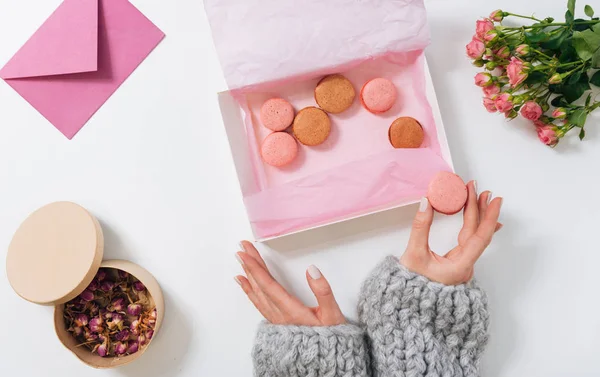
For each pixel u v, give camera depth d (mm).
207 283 781
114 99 776
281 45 707
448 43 764
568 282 774
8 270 720
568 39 688
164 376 785
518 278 775
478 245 657
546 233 773
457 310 656
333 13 703
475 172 770
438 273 659
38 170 783
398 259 700
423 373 650
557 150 768
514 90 693
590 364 775
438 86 766
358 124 756
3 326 787
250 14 700
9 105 779
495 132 768
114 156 779
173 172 778
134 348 757
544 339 776
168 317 782
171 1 771
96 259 722
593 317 774
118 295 770
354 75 753
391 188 730
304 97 756
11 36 774
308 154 756
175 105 776
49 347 790
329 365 650
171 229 780
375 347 676
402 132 730
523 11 760
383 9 705
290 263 773
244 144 752
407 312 660
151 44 772
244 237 777
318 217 731
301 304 689
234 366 785
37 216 725
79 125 777
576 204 771
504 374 776
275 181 753
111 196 780
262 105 746
